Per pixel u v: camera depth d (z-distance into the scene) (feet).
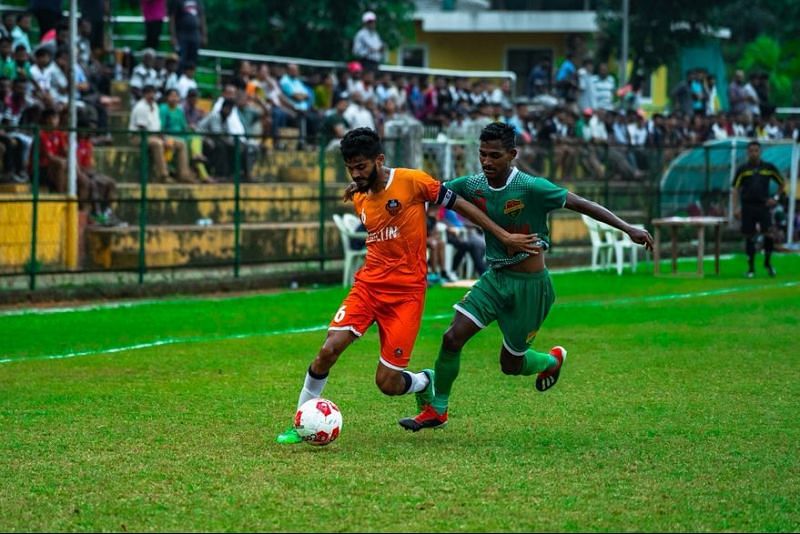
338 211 90.12
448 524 24.04
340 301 71.46
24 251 71.00
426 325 59.82
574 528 23.86
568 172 103.04
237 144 78.28
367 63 118.21
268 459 30.04
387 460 29.94
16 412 36.42
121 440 32.42
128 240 77.20
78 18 101.19
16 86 76.07
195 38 99.45
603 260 95.04
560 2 162.61
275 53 141.69
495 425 34.76
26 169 74.64
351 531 23.53
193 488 26.99
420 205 32.14
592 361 47.16
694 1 152.35
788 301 70.33
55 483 27.55
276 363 46.78
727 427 34.42
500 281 33.50
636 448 31.55
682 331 56.44
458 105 116.67
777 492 27.07
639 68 159.02
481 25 160.04
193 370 44.96
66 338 53.88
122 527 23.91
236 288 77.51
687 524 24.30
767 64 178.70
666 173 110.63
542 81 135.33
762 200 87.81
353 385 41.65
